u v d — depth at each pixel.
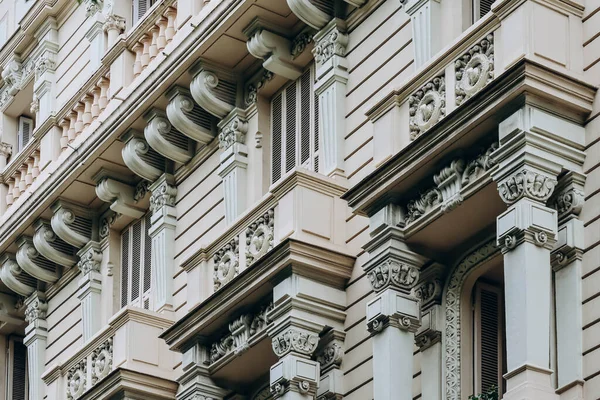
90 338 32.50
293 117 29.70
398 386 23.44
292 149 29.48
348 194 24.73
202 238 30.89
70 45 37.72
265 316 26.59
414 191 23.98
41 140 37.09
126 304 33.41
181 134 31.81
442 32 25.88
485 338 23.94
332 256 26.03
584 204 22.06
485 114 22.33
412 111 24.27
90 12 36.62
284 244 25.77
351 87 27.62
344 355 25.81
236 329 27.12
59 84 37.88
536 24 22.44
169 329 28.47
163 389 30.14
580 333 21.50
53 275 35.78
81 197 34.44
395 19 27.06
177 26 32.62
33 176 37.31
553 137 22.06
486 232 23.70
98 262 34.41
